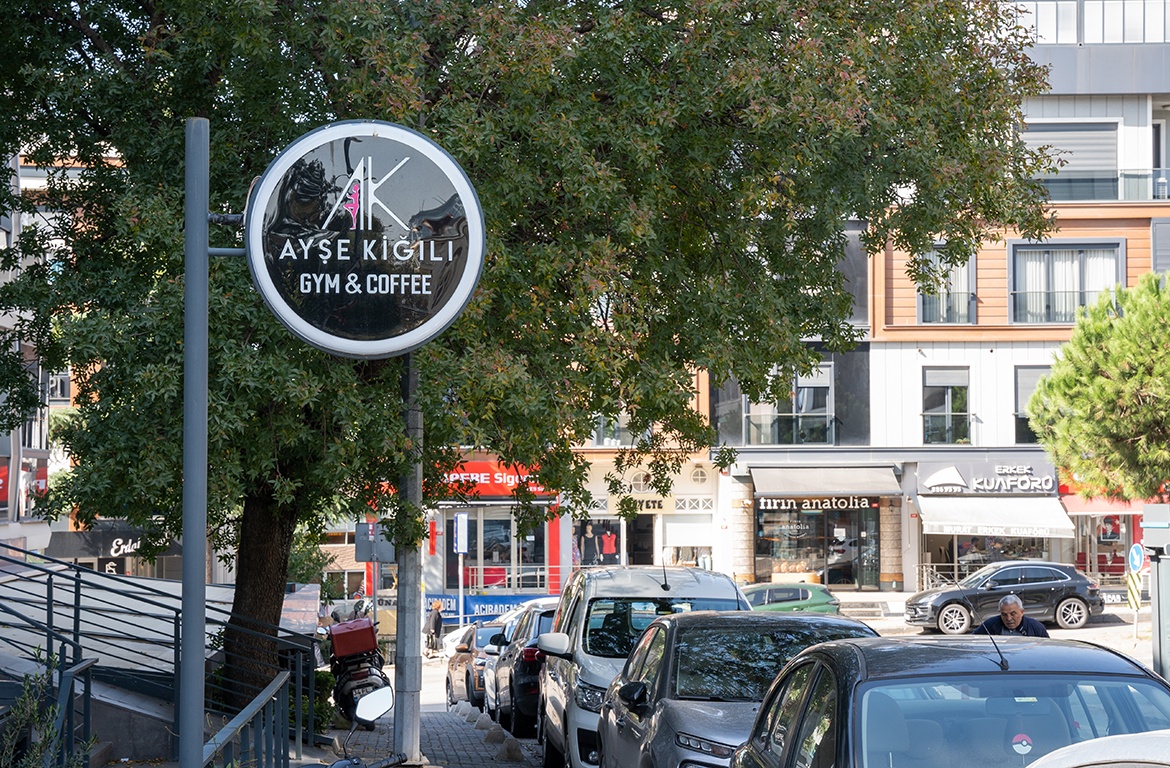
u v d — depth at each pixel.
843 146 13.00
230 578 30.61
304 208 5.58
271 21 11.46
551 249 11.65
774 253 14.14
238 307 10.37
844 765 4.88
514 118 11.37
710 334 12.93
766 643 8.77
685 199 13.35
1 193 12.98
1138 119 39.94
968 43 14.03
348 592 40.62
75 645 8.93
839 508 40.06
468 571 40.91
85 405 12.26
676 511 41.22
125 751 11.70
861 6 13.02
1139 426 28.80
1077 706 5.05
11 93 12.95
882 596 39.19
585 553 41.22
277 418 10.80
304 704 15.43
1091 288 39.78
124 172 12.54
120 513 11.60
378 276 5.61
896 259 40.19
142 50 11.76
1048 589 31.97
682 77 12.02
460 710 22.62
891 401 39.97
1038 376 39.72
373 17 10.92
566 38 11.25
